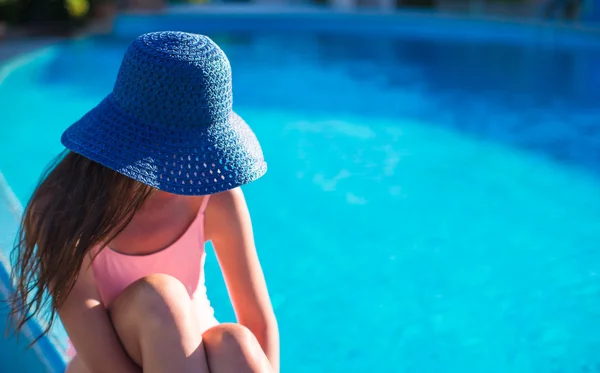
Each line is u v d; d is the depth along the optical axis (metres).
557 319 3.47
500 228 4.55
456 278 3.91
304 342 3.33
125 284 1.92
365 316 3.54
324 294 3.76
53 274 1.74
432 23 14.04
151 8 14.42
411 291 3.78
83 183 1.72
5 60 9.38
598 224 4.59
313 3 18.22
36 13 12.09
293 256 4.18
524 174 5.55
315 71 9.88
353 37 13.51
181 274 1.99
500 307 3.60
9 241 2.70
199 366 1.70
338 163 5.81
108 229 1.74
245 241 2.07
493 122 7.10
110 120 1.73
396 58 10.98
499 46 12.04
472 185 5.32
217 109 1.77
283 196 5.12
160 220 1.91
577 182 5.36
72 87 8.27
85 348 1.81
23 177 5.28
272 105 7.76
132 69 1.72
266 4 17.98
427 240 4.39
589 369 3.07
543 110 7.56
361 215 4.78
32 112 7.11
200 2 17.75
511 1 14.27
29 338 2.22
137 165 1.68
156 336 1.70
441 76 9.49
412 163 5.80
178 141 1.73
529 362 3.14
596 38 11.22
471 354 3.21
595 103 7.86
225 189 1.74
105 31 12.79
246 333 1.76
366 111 7.52
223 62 1.77
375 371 3.11
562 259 4.11
